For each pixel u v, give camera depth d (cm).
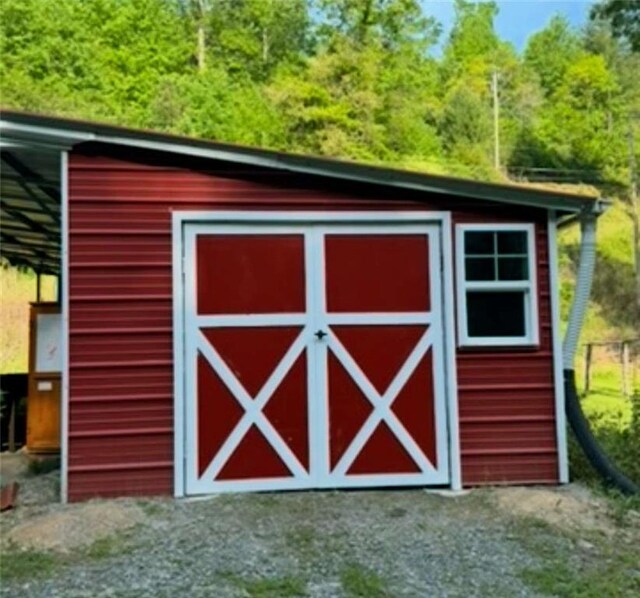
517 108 3500
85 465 493
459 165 2870
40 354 712
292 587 349
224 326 519
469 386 532
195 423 510
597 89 3372
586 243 551
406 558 392
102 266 505
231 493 506
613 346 1827
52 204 719
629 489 511
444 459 527
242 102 2422
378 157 2558
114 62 2408
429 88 3269
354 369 529
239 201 525
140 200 514
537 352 539
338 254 534
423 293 538
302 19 3089
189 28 2869
